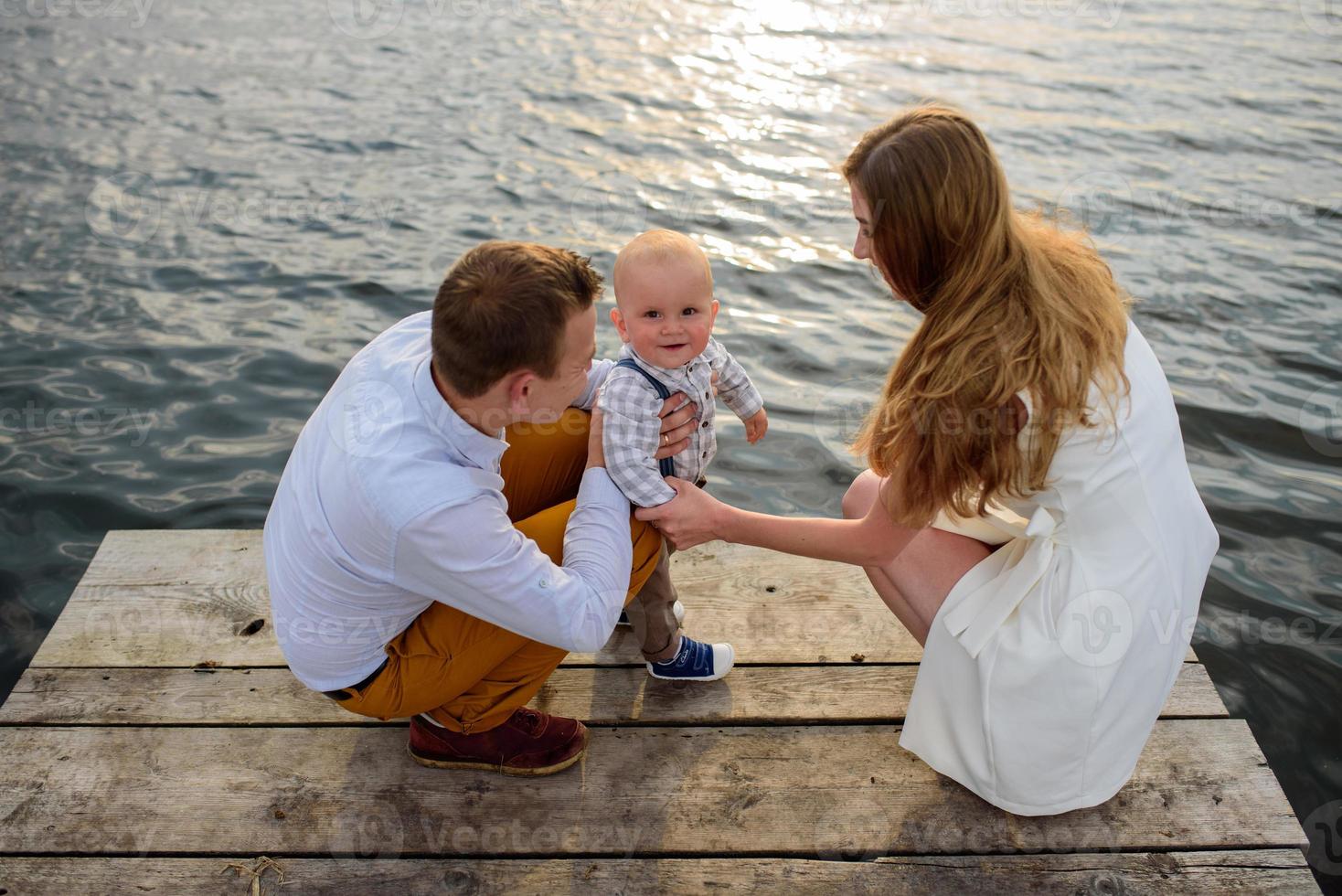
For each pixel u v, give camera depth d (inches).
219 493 151.7
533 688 88.2
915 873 85.1
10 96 318.0
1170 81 370.9
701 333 84.1
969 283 72.6
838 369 187.2
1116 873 85.1
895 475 77.9
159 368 182.7
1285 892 83.6
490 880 84.2
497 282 67.9
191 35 390.0
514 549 73.8
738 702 101.0
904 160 71.7
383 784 92.2
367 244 230.8
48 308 200.5
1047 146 305.6
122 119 302.7
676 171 277.9
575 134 302.2
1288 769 115.1
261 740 96.4
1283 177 285.1
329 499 71.9
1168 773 93.9
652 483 84.4
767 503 152.6
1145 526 78.1
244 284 212.4
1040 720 81.6
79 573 136.5
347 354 189.3
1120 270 229.0
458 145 290.5
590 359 74.1
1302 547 147.3
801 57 390.6
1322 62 397.4
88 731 96.8
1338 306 215.6
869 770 94.3
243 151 282.4
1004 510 88.0
